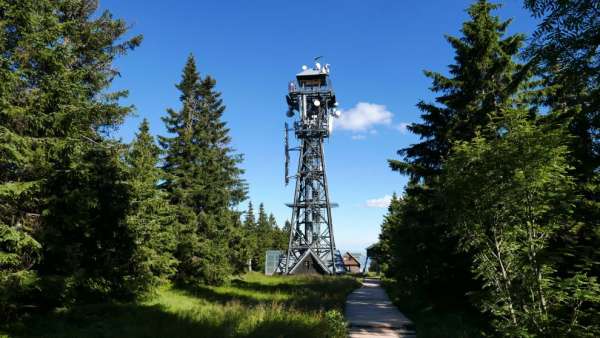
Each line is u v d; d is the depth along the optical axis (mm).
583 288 7395
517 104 13711
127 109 16359
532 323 7250
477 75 14922
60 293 12984
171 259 24688
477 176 7645
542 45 4617
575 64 4562
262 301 20281
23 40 10609
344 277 45375
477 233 8273
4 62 10047
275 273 53219
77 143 12586
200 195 29625
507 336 7742
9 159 10234
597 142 10141
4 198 10914
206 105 32594
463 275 14086
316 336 11836
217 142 36312
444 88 15867
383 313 17969
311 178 53906
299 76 56438
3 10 10609
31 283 11445
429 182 15984
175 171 28906
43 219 12984
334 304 19516
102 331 11859
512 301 7934
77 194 13383
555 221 7609
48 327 11781
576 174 10266
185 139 29266
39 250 12336
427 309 16641
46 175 12406
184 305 18797
